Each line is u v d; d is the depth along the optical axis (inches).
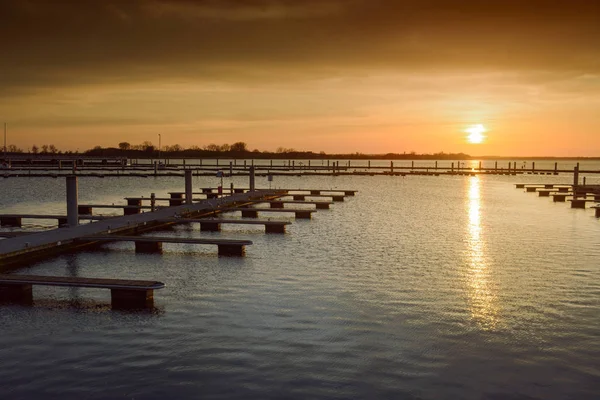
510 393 475.5
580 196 2512.3
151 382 490.6
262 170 5438.0
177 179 4215.1
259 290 781.3
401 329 622.2
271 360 537.0
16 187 3115.2
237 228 1416.1
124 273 890.7
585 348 570.9
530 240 1238.3
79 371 511.8
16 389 477.4
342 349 564.4
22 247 962.7
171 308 695.1
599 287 805.2
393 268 927.0
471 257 1027.9
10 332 609.0
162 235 1302.9
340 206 2049.7
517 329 624.4
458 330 620.4
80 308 692.7
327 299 736.3
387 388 482.6
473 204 2167.8
